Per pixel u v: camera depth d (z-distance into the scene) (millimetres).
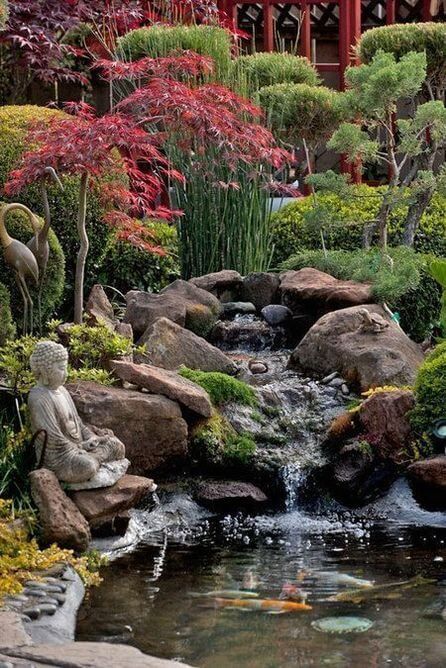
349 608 4695
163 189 10914
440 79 9570
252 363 7664
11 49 12188
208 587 5000
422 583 5035
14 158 8406
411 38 9414
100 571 5254
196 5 11016
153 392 6430
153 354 7164
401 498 6496
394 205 8531
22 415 6203
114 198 7809
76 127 7066
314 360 7484
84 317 7164
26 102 12703
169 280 9531
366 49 9680
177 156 9055
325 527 6156
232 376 7383
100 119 7062
